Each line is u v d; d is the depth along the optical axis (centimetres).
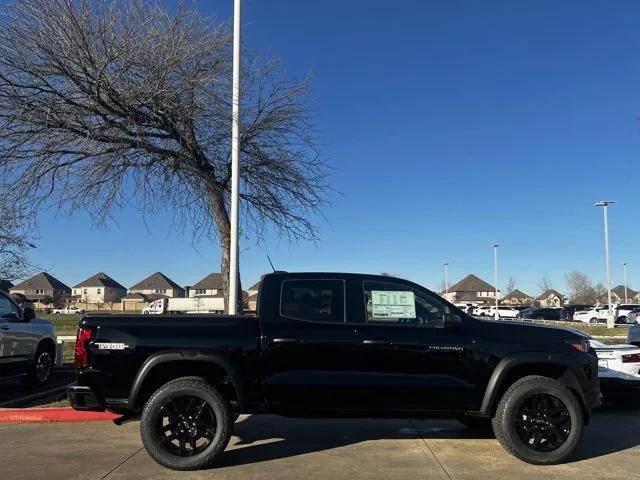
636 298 12444
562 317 5397
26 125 1088
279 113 1262
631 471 625
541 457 642
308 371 641
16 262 1959
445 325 662
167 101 1104
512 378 680
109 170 1195
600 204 4216
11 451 698
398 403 646
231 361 636
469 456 681
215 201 1286
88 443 740
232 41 1190
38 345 1129
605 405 1036
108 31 1058
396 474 609
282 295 671
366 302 671
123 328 638
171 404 627
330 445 732
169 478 594
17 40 1039
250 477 597
